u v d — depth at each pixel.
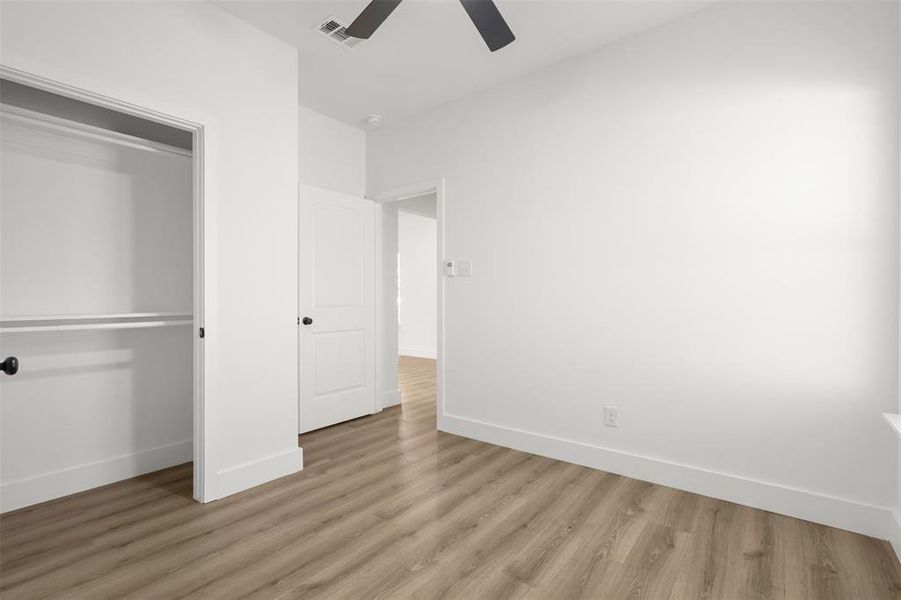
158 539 1.89
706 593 1.57
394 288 4.29
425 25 2.44
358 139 3.95
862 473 1.94
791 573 1.67
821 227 2.02
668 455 2.43
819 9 2.02
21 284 2.21
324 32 2.51
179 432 2.80
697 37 2.33
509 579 1.64
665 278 2.43
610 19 2.39
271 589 1.58
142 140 2.49
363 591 1.57
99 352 2.46
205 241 2.23
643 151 2.50
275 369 2.55
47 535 1.92
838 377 1.99
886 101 1.89
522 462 2.78
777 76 2.12
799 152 2.07
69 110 2.46
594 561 1.75
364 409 3.87
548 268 2.87
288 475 2.59
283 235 2.59
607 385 2.64
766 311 2.15
